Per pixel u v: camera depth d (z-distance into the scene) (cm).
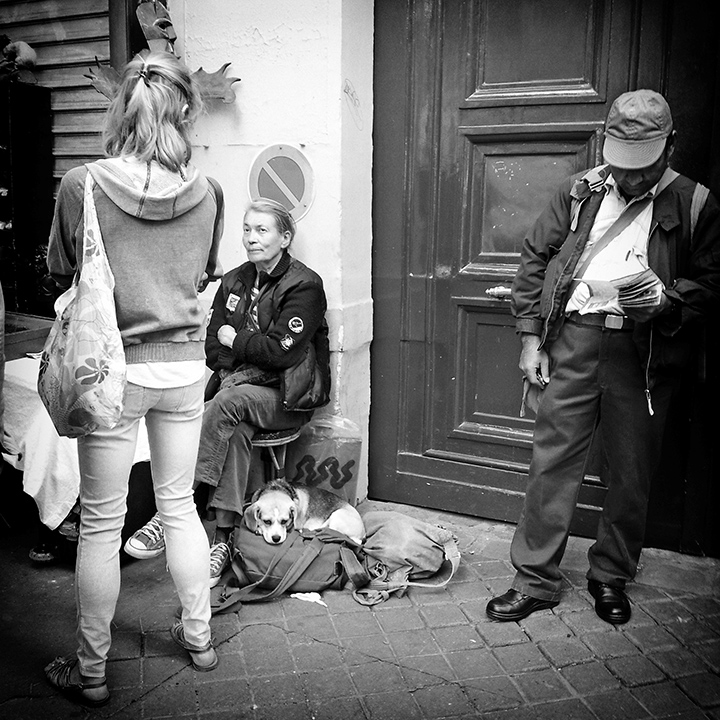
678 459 314
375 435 377
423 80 341
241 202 355
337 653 255
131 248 204
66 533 300
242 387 311
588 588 293
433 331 357
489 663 251
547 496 275
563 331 269
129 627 268
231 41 344
